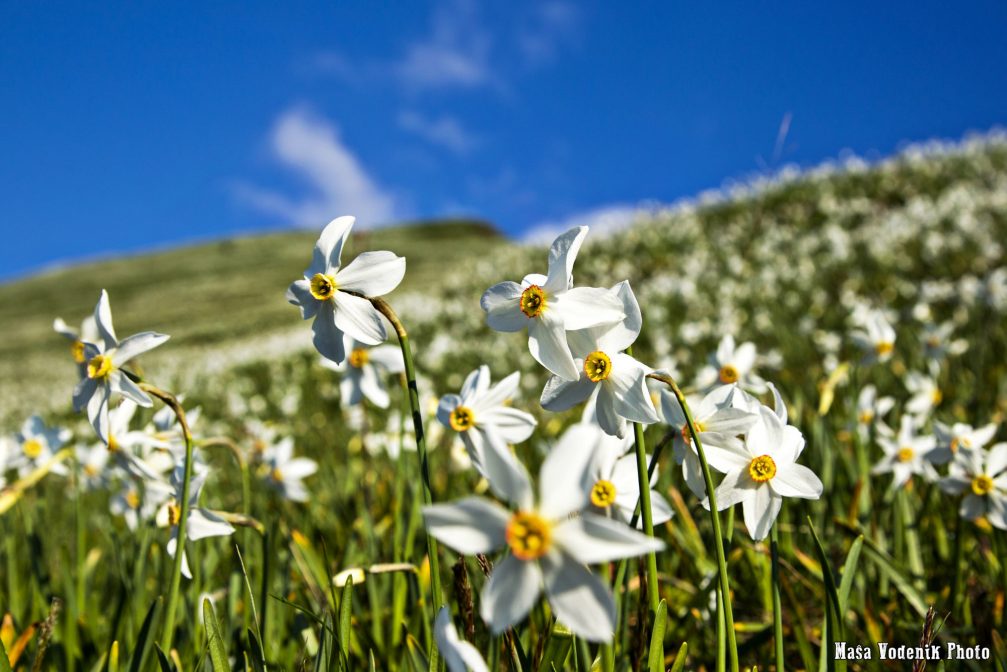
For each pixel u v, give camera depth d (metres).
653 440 3.39
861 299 10.13
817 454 2.89
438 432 3.40
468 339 14.15
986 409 4.05
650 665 1.34
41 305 49.56
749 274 13.91
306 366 13.73
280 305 36.00
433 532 0.92
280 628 2.03
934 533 2.65
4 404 20.27
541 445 2.98
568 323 1.41
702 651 2.18
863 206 18.23
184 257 61.50
